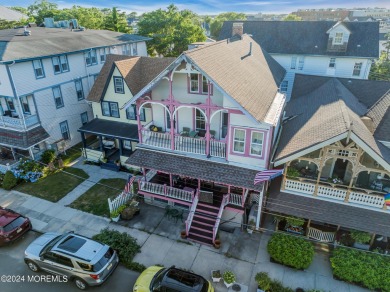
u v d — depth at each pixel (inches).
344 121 580.7
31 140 973.2
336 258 577.3
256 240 679.1
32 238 693.3
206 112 650.2
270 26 1579.7
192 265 611.2
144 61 1064.2
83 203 818.8
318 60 1438.2
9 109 1034.7
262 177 610.2
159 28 2167.8
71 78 1139.3
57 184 911.7
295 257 585.9
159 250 650.8
